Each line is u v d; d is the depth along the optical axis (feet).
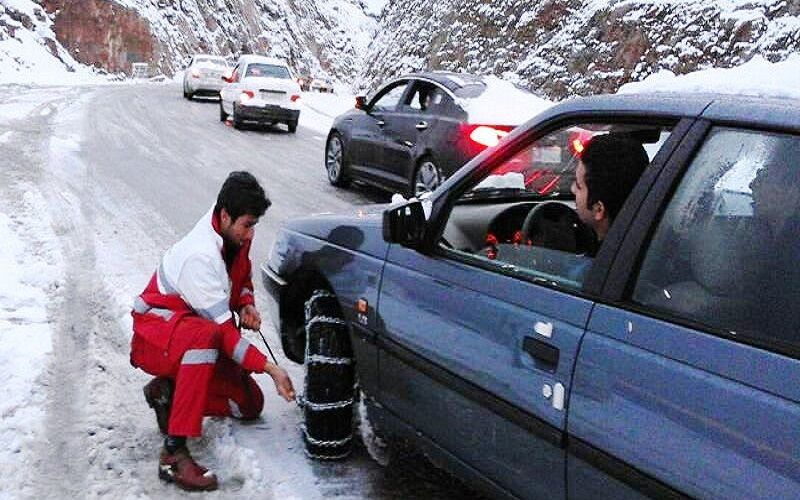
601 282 7.61
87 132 47.16
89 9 149.69
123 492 10.93
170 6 188.34
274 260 13.84
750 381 6.11
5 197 27.66
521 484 8.37
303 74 256.11
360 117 34.73
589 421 7.28
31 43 134.92
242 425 13.03
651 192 7.52
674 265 7.15
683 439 6.41
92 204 28.04
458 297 9.28
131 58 158.61
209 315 11.36
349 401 11.84
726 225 6.94
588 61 71.05
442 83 30.37
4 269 19.80
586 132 9.23
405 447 12.47
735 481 5.98
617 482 7.04
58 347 15.57
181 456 11.15
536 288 8.34
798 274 6.33
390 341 10.46
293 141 52.95
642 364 6.88
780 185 6.71
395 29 120.57
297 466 11.76
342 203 32.65
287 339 13.91
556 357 7.72
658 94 8.20
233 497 10.97
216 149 45.65
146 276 20.35
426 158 29.78
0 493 10.70
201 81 83.92
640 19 67.31
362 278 11.16
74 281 19.53
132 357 11.89
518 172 11.35
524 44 81.97
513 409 8.26
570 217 10.25
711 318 6.70
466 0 97.86
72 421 12.76
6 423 12.48
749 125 7.02
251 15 240.32
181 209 28.53
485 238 10.74
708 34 60.34
